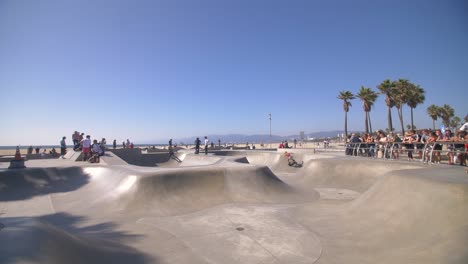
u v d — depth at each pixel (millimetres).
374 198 6945
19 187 10133
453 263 3693
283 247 5418
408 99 31781
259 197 9406
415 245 4621
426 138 12211
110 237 5891
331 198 9758
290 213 7715
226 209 8117
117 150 23375
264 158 22016
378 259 4598
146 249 5316
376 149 13773
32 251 3383
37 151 23750
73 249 4203
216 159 17109
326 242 5598
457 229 4395
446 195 5082
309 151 21984
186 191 9172
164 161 25859
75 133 18203
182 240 5785
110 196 8758
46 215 7539
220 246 5488
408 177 6320
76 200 8930
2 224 4180
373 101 34562
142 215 7500
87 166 11828
